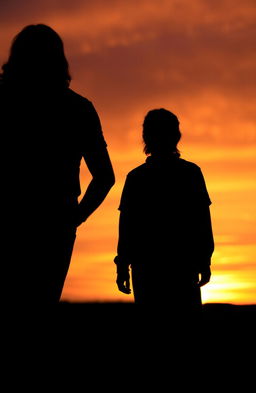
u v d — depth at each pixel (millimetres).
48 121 4242
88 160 4457
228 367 6883
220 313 9305
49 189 4164
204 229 5992
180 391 5883
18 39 4340
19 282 4082
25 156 4176
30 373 4121
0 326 4082
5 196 4141
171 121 6012
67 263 4258
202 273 6055
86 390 6195
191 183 5957
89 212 4465
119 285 6254
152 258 5898
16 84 4312
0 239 4109
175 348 5891
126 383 6352
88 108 4398
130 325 8945
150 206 5926
